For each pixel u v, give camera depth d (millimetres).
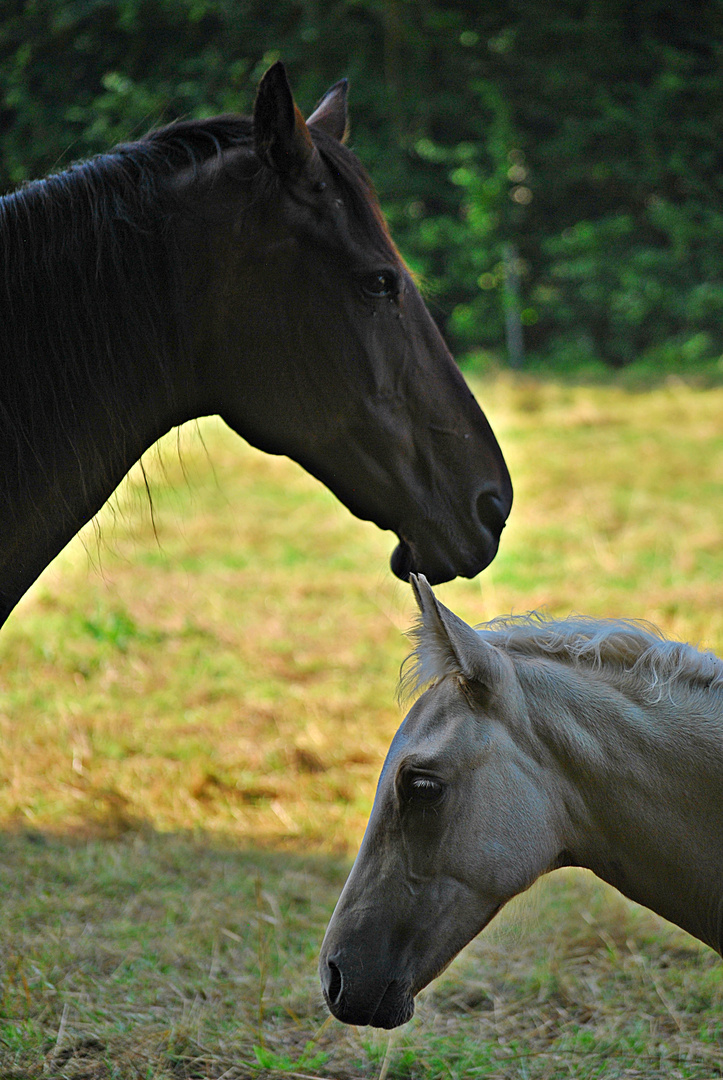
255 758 10516
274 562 17094
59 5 34594
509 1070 5566
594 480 20844
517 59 38000
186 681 12438
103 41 36000
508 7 38188
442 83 39031
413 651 4395
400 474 4559
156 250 4375
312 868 8328
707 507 18984
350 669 12992
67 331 4352
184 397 4535
